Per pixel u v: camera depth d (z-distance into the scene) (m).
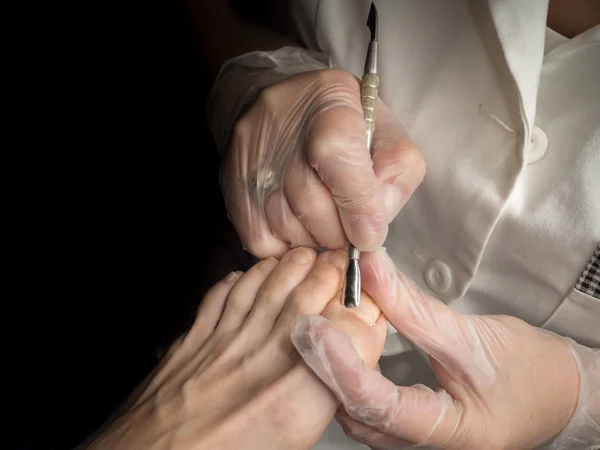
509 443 0.44
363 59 0.51
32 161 0.61
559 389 0.45
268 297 0.43
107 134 0.62
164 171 0.61
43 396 0.56
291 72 0.51
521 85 0.43
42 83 0.62
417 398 0.42
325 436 0.52
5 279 0.59
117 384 0.56
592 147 0.44
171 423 0.41
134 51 0.62
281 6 0.58
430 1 0.47
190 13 0.59
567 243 0.44
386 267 0.43
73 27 0.63
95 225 0.60
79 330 0.58
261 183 0.45
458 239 0.47
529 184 0.46
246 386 0.41
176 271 0.60
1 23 0.63
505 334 0.45
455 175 0.46
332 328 0.40
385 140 0.45
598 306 0.45
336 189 0.42
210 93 0.55
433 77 0.48
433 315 0.43
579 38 0.44
